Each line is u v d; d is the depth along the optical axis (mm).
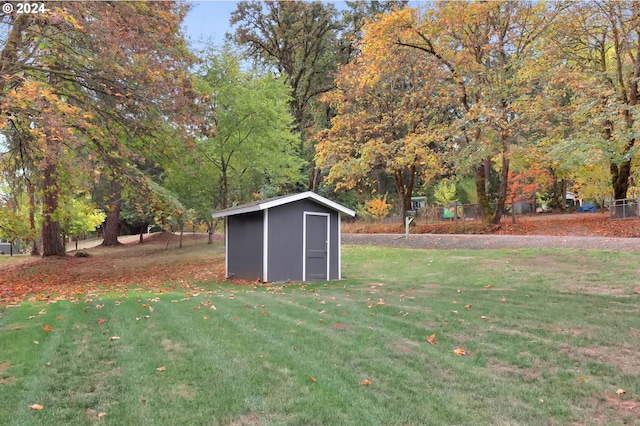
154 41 12008
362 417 3342
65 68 11500
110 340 5355
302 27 37906
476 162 20125
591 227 20203
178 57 13297
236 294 9398
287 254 12492
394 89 25938
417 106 24719
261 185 29516
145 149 13789
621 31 19734
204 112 14297
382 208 31031
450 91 22562
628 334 5379
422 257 14703
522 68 20188
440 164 23250
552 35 20828
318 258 12984
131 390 3836
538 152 19391
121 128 12984
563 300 7496
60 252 23359
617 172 22641
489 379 4133
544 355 4766
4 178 13688
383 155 24172
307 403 3572
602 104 19000
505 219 27891
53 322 6285
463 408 3520
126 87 11859
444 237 19484
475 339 5395
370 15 36156
